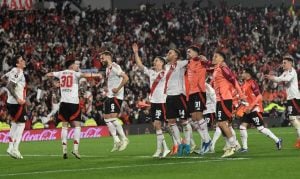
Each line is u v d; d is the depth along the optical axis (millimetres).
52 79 56594
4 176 20953
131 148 34906
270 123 62062
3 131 48469
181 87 26625
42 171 22266
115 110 32094
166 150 26594
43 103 55312
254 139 40125
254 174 19125
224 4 82250
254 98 29812
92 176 19938
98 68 63219
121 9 78250
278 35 81125
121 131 32531
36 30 67062
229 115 25953
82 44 67625
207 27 77938
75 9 74375
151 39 72875
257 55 74938
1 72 59281
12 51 62094
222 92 25969
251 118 29922
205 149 27469
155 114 26859
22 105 28844
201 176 19000
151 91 27109
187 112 26906
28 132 49000
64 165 24312
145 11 76750
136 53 28062
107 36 70125
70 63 27828
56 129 51125
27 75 59062
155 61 27141
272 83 66125
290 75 30875
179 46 74062
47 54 63969
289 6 84938
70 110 27578
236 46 76125
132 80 62250
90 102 56438
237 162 22844
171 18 76875
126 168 22094
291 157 24609
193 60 26953
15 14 68062
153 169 21391
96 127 52875
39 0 71250
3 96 54031
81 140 46656
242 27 79875
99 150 34281
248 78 30234
